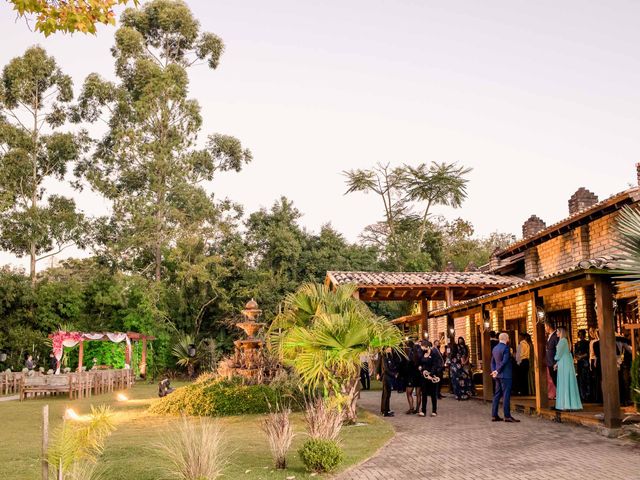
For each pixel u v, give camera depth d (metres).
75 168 50.72
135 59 51.09
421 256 49.59
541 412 14.07
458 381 19.27
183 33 53.50
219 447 9.88
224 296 44.03
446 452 10.14
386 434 12.17
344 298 13.21
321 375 12.17
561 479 7.90
